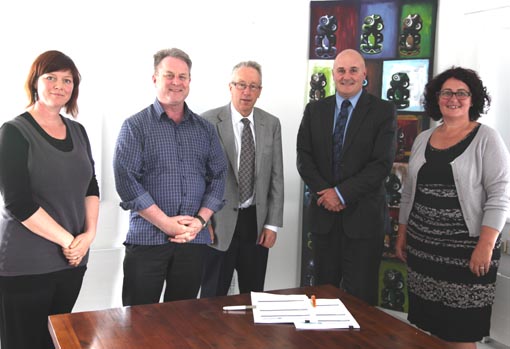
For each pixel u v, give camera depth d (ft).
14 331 6.82
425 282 8.31
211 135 8.20
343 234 9.20
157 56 7.81
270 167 9.71
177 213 7.66
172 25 10.53
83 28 9.69
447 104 8.09
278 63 11.63
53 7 9.41
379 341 5.16
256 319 5.64
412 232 8.59
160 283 7.73
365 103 9.08
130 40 10.14
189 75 7.82
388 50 10.89
